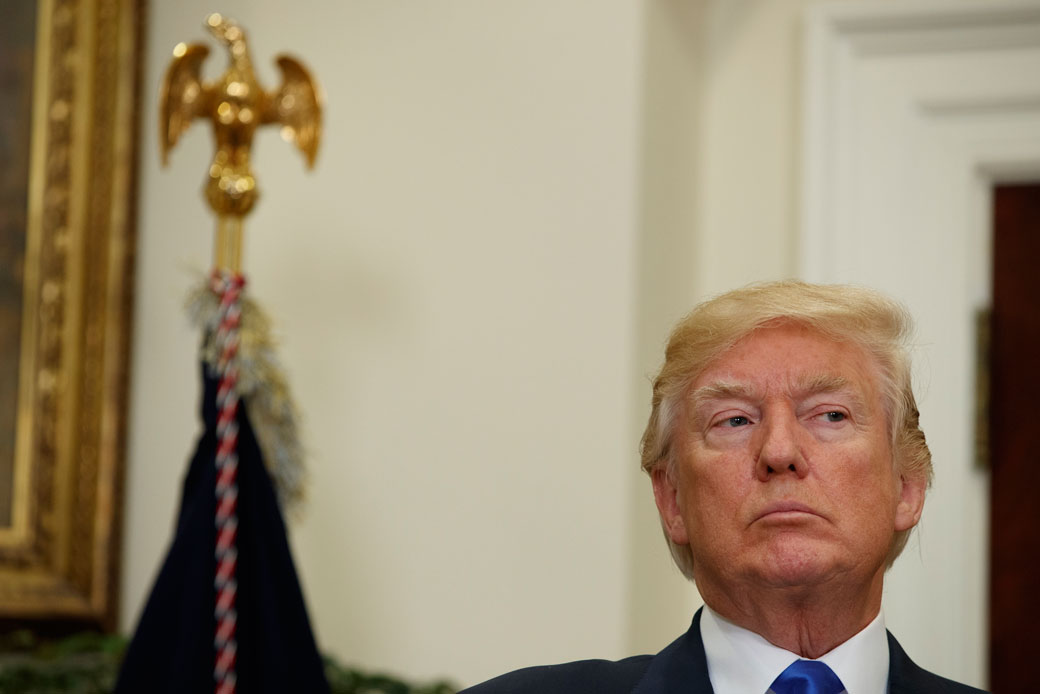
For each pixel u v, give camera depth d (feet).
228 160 25.76
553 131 29.40
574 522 28.35
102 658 28.91
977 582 29.81
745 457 12.80
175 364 31.50
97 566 30.66
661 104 29.94
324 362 30.42
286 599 24.99
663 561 30.19
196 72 25.59
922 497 13.75
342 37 31.12
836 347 13.16
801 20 31.48
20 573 30.40
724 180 31.86
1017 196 30.71
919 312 30.50
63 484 30.73
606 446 28.32
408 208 30.27
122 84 31.63
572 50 29.43
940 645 29.60
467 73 30.17
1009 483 30.14
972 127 30.60
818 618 12.79
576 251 28.99
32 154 31.35
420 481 29.53
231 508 24.71
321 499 30.07
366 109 30.78
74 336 31.09
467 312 29.60
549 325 29.01
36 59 31.55
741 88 31.94
